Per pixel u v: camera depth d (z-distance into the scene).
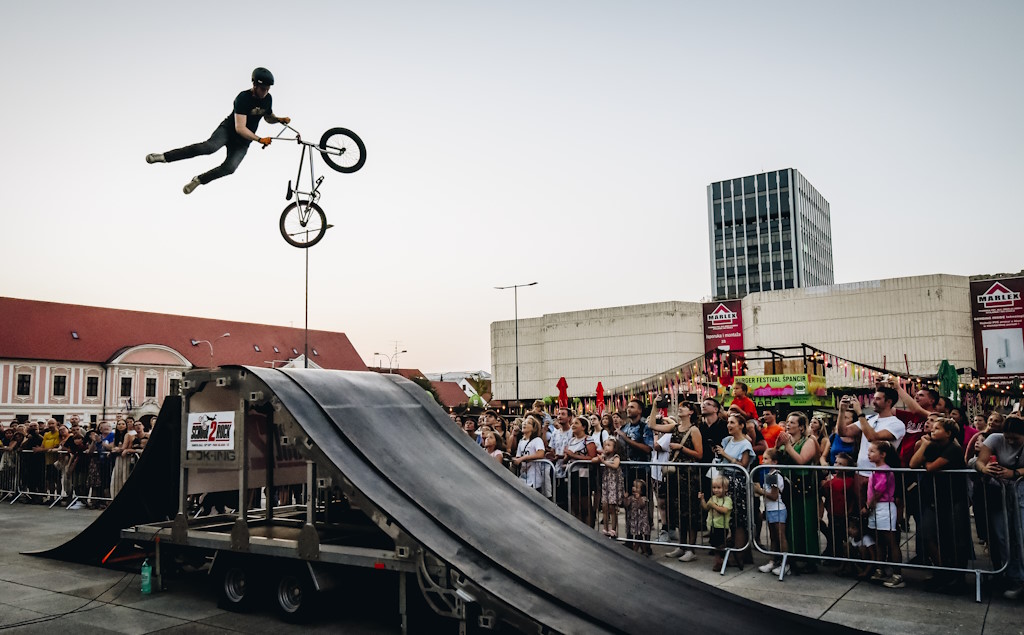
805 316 48.97
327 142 7.72
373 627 5.79
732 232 110.75
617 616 4.85
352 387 7.04
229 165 7.14
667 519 8.38
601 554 6.13
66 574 7.78
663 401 10.64
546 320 60.03
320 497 7.98
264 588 6.27
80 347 55.47
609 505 8.64
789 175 106.94
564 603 4.87
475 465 7.02
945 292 44.66
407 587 5.59
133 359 57.62
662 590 5.61
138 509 7.90
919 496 6.88
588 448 9.02
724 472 7.93
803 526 7.80
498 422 11.31
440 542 5.19
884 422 7.41
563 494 9.46
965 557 6.62
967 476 6.65
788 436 8.28
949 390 16.97
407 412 7.27
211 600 6.72
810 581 7.17
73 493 13.74
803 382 22.67
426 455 6.66
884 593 6.68
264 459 7.48
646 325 54.94
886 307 46.34
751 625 5.10
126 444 12.96
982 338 43.34
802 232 108.31
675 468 8.45
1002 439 6.63
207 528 6.98
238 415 6.41
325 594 5.89
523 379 61.56
